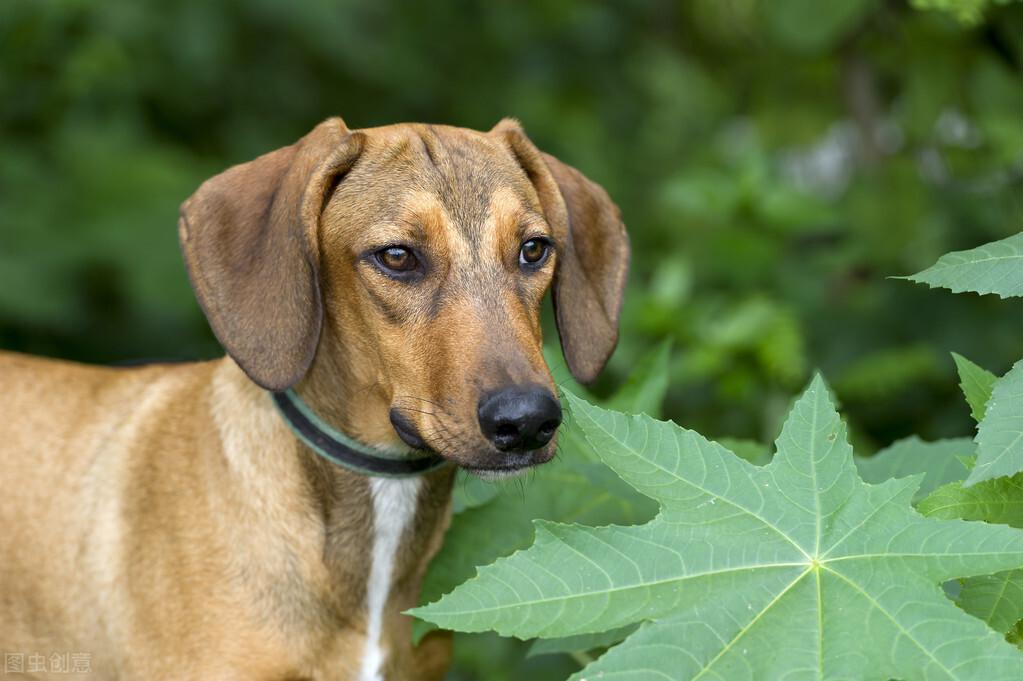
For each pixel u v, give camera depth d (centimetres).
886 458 295
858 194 616
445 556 301
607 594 202
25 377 388
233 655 333
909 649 188
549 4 1004
